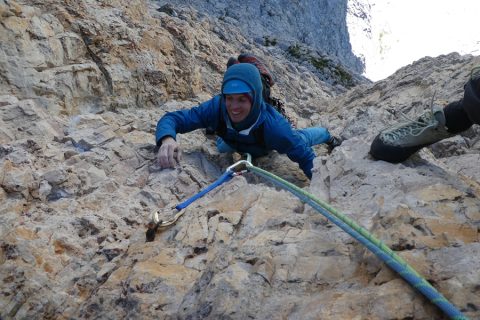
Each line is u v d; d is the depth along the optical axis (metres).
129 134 4.72
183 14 10.16
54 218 3.32
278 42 15.06
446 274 2.04
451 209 2.48
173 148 4.11
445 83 5.88
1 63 4.64
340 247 2.39
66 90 4.96
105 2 6.01
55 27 5.13
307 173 4.16
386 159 3.01
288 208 2.97
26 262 2.90
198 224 2.96
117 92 5.36
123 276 2.73
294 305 2.11
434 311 1.92
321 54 14.82
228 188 3.34
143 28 5.98
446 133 2.77
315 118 7.18
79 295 2.80
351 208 2.69
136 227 3.40
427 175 2.88
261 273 2.27
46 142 4.16
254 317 2.10
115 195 3.71
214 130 4.34
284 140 4.08
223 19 15.53
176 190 3.92
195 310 2.21
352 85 13.68
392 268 2.08
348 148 3.31
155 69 5.71
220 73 7.47
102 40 5.38
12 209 3.34
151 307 2.42
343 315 1.98
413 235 2.28
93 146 4.29
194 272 2.64
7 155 3.76
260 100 3.97
